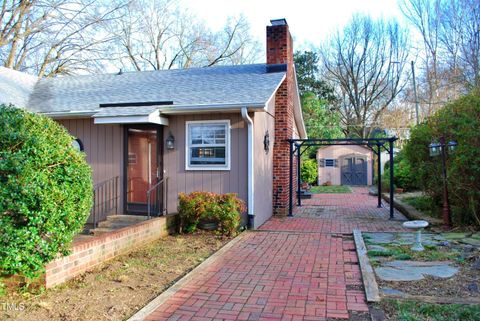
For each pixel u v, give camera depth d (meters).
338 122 32.78
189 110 8.80
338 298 4.50
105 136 9.74
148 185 9.52
